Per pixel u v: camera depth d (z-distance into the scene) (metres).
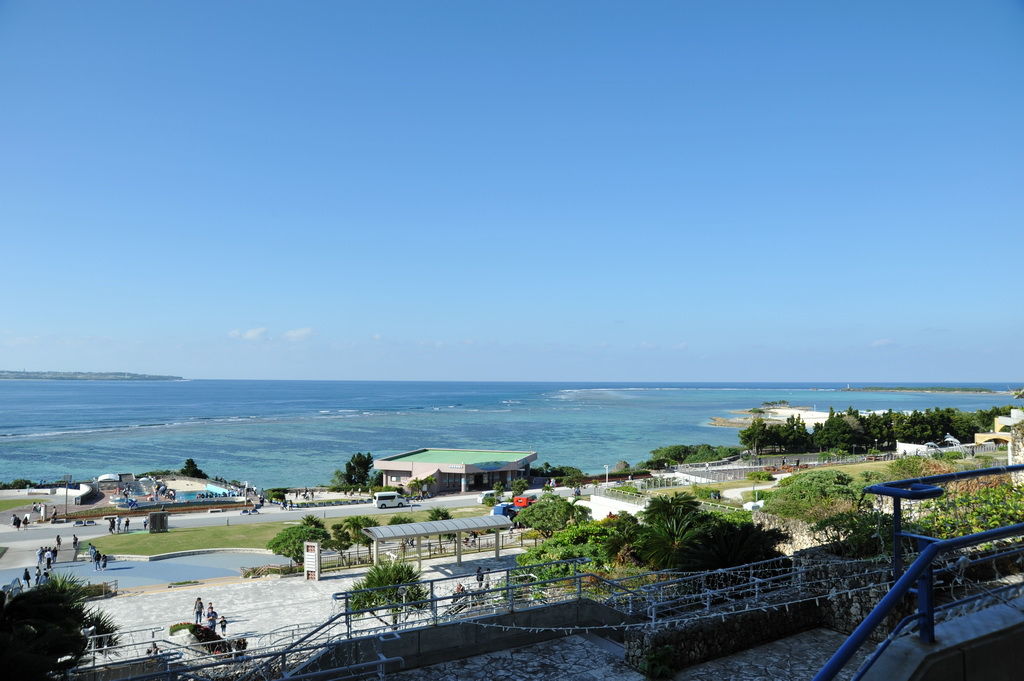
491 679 14.48
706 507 46.19
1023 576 13.31
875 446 110.19
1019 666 5.25
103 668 19.31
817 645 15.46
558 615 17.16
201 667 13.88
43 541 57.72
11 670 11.91
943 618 5.49
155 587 41.25
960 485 19.66
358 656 14.91
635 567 28.95
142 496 86.06
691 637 14.87
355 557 49.09
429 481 91.94
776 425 118.62
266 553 52.78
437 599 16.02
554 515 53.06
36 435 178.75
